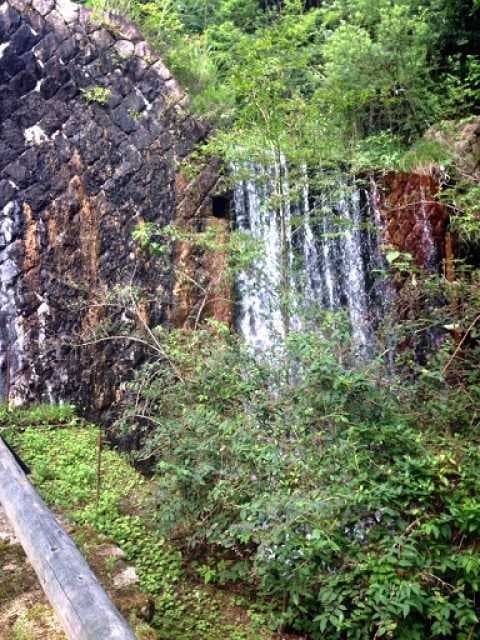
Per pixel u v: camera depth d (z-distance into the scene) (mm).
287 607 4363
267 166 7539
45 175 7773
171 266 8203
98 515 5180
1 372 7297
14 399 7312
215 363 5289
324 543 3750
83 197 7957
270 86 6824
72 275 7773
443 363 5422
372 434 4301
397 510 4094
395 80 10930
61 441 6711
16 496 3393
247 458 4457
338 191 7301
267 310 8195
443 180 8867
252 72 6664
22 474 3822
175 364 6117
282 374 5000
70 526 4859
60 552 2709
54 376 7535
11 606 3475
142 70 8602
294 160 7133
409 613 3797
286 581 4191
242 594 4645
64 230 7797
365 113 10570
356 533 4121
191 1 13766
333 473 4219
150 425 7234
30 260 7578
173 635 4059
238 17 13070
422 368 5410
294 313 6422
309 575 4074
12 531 4277
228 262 7852
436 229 8828
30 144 7742
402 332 5871
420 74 11320
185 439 4902
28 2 7930
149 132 8484
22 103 7762
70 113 8023
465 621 3654
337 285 8852
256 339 8195
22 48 7836
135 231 7508
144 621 3637
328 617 3799
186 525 5012
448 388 5281
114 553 4301
